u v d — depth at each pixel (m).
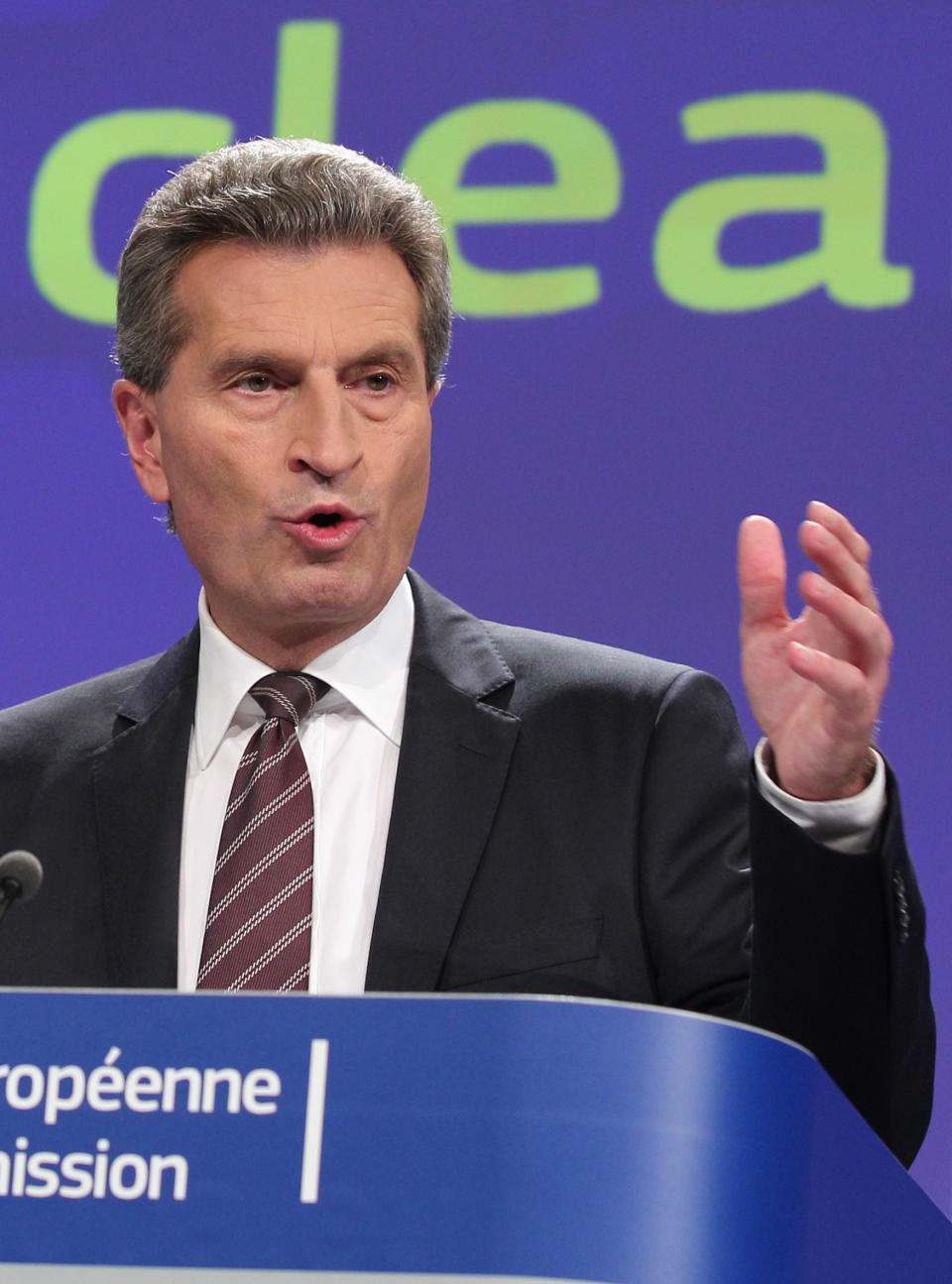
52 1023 2.48
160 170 8.07
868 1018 3.21
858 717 3.07
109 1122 2.44
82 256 8.04
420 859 4.20
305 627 4.43
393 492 4.35
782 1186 2.44
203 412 4.37
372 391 4.39
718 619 7.36
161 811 4.39
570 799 4.32
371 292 4.36
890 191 7.50
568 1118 2.38
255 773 4.35
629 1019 2.43
